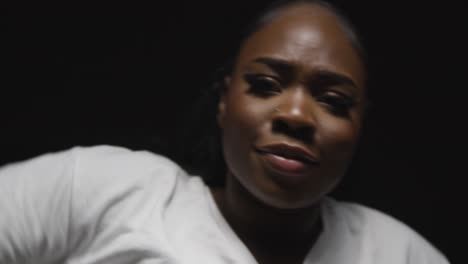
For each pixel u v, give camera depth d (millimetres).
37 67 1544
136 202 819
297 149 748
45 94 1550
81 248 823
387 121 1625
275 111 758
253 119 765
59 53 1553
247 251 804
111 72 1570
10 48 1536
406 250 908
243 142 774
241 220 846
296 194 763
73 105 1558
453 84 1624
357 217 942
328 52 779
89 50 1563
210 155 1008
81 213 811
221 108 908
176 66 1584
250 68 789
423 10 1616
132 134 1563
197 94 1577
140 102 1579
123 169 842
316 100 777
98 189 819
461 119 1625
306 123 747
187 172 1014
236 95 794
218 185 1002
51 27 1547
